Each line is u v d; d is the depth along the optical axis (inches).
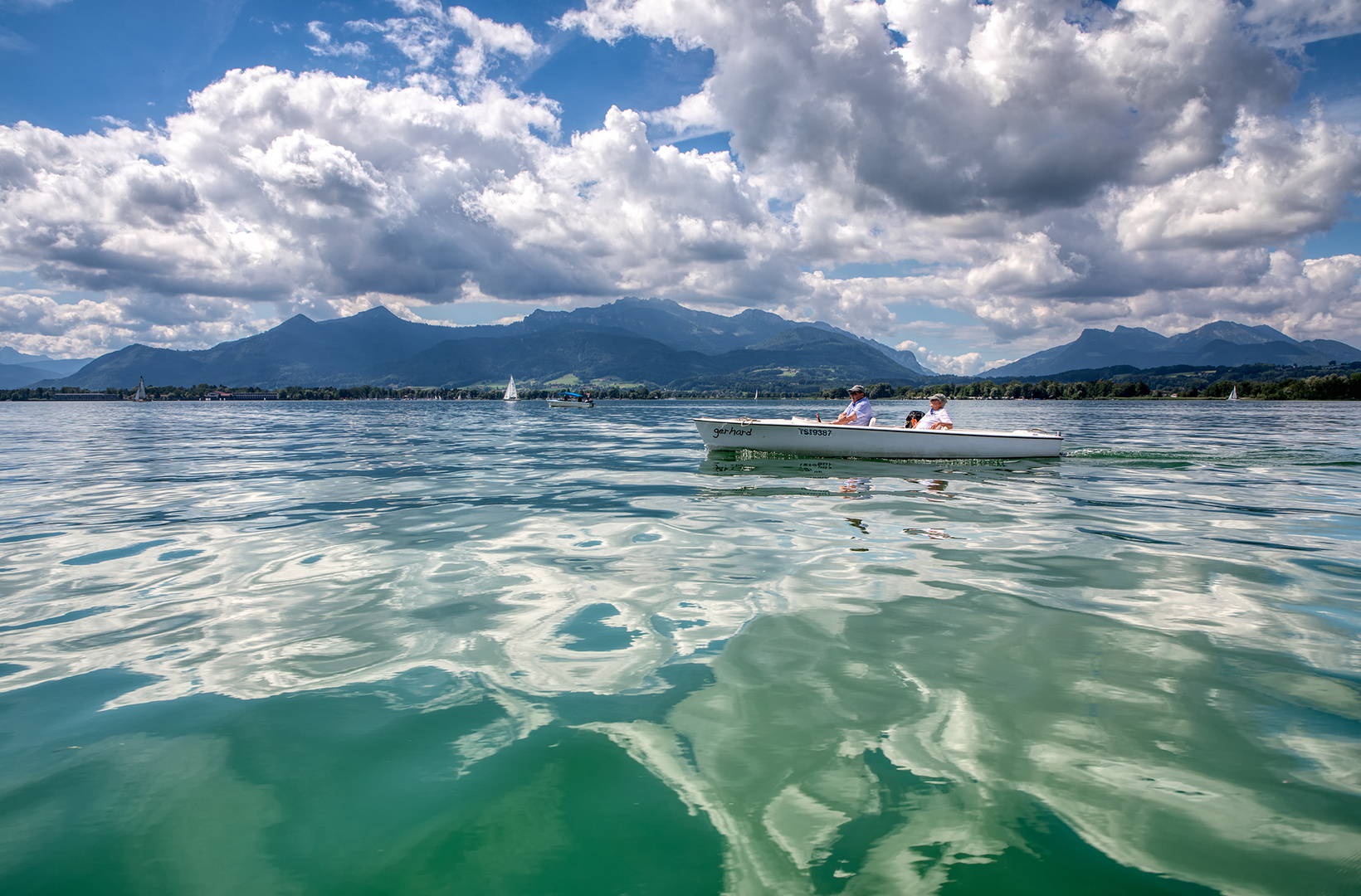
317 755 98.0
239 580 188.1
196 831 81.7
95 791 89.6
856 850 77.3
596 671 126.4
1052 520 275.6
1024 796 87.2
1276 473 442.3
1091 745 99.6
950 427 515.8
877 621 152.9
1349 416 1471.5
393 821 83.5
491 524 267.6
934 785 89.7
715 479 414.6
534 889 71.9
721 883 72.2
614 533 251.0
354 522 272.8
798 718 107.8
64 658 134.3
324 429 1106.7
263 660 132.6
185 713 111.0
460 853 77.8
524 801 87.0
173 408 3016.7
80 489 372.2
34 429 1081.4
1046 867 74.1
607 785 90.4
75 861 76.2
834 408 3750.0
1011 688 118.7
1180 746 99.2
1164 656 132.9
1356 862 74.5
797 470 456.8
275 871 74.9
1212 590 177.9
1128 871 73.4
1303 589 178.7
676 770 93.6
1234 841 78.3
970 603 166.2
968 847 77.4
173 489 369.1
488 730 104.8
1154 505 313.9
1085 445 661.9
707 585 182.4
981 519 278.8
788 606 163.6
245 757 97.4
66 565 204.5
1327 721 106.6
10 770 94.1
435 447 697.6
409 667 129.0
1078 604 165.6
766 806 85.7
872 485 386.3
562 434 961.5
